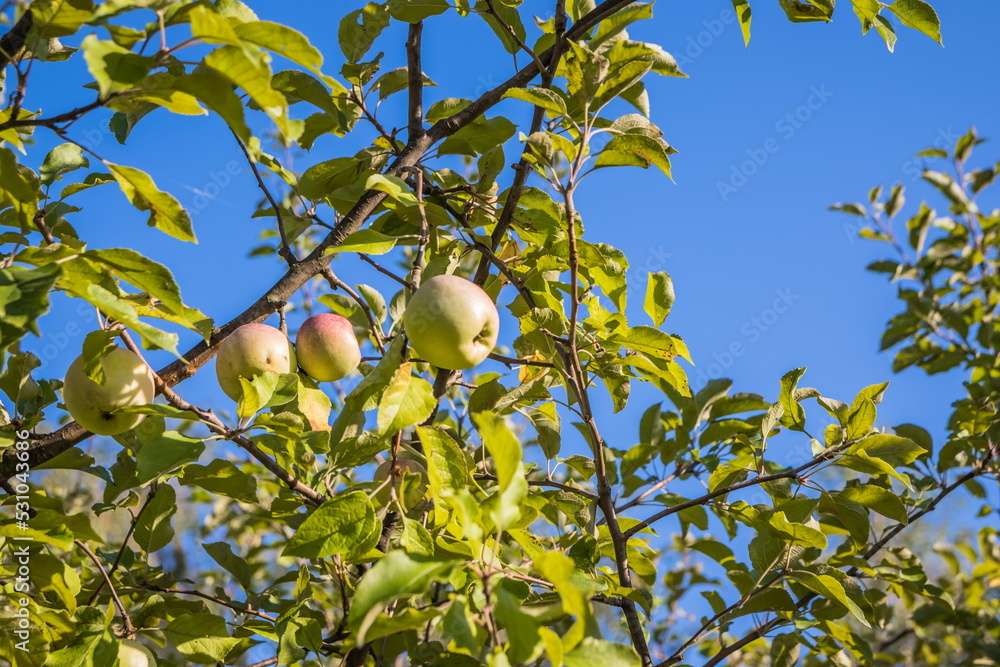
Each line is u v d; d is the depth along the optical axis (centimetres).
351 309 332
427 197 299
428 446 204
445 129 293
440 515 207
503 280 306
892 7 292
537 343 271
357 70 288
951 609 341
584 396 246
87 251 189
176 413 215
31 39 230
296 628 242
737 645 284
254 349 245
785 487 292
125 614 255
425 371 381
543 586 198
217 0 189
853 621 386
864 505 284
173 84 169
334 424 239
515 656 148
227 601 309
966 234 576
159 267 191
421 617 163
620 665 170
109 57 158
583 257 277
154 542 292
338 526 205
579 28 279
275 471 236
